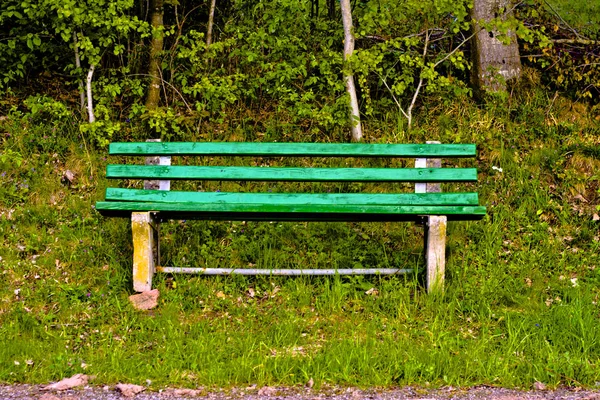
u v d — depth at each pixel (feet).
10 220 20.75
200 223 20.77
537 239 20.71
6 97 25.86
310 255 19.86
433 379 14.30
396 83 25.54
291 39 24.93
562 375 14.56
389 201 18.08
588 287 18.48
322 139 25.03
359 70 24.16
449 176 18.31
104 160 23.49
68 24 24.02
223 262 19.58
